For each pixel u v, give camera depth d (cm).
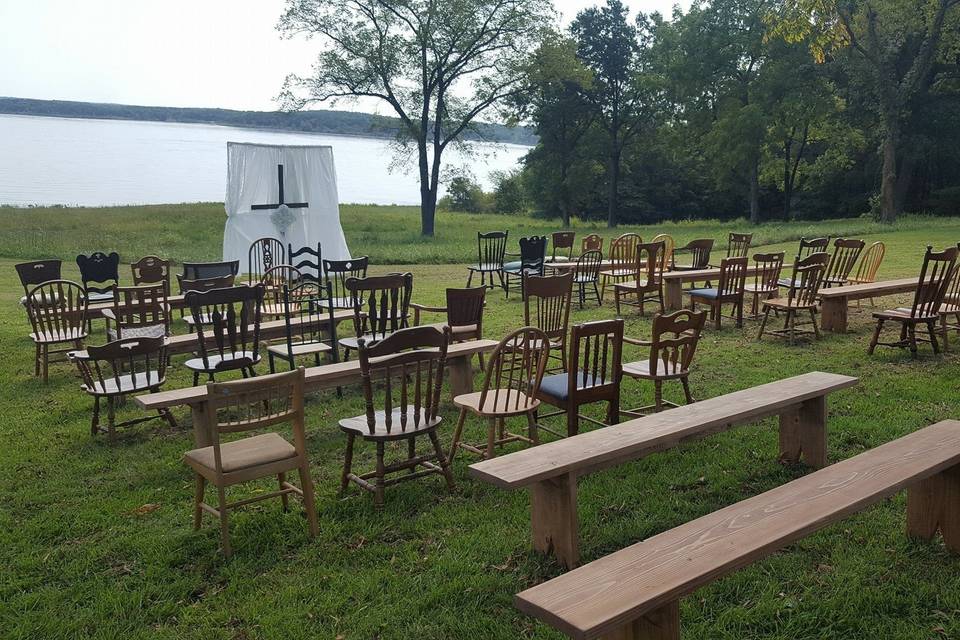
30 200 4106
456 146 3253
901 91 2791
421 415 444
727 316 957
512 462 332
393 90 2994
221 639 294
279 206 1455
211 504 418
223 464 356
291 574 340
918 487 353
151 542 371
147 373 531
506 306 1070
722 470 446
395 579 333
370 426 399
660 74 3859
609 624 222
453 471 457
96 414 533
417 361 404
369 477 416
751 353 755
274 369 670
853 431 502
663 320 493
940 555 344
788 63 3412
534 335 461
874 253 996
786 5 1784
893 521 375
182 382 682
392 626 299
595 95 4084
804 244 993
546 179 4278
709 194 4828
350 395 634
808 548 349
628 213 4859
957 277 756
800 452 453
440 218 4350
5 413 598
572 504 334
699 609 304
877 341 761
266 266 1210
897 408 552
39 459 493
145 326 682
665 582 243
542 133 4238
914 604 303
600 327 448
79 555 363
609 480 434
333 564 348
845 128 3559
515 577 332
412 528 380
